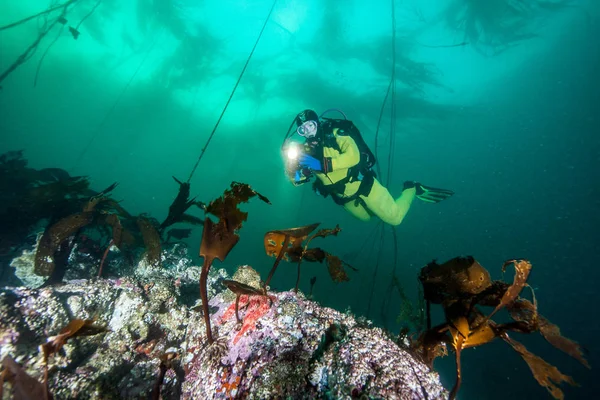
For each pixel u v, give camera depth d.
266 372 1.25
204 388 1.34
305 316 1.50
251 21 15.93
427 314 1.74
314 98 18.77
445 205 34.34
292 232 1.72
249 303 1.72
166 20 14.79
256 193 1.46
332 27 16.11
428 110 19.64
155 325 2.19
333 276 2.15
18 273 2.85
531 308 1.48
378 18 17.48
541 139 28.38
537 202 30.67
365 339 1.46
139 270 3.11
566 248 27.28
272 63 17.45
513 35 17.14
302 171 4.99
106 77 18.56
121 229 2.94
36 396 1.33
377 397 1.17
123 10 14.53
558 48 22.61
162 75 17.75
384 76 17.58
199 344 1.74
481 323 1.38
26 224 3.76
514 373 9.50
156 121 22.59
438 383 1.39
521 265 1.34
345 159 4.93
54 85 19.12
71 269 3.19
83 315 1.99
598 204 27.38
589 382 8.71
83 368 1.67
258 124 20.69
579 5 19.14
